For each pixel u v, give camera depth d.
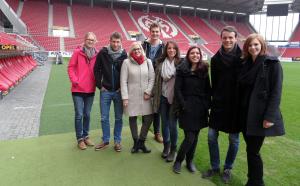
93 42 4.21
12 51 9.30
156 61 4.07
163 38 37.16
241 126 3.05
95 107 7.16
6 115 6.07
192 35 39.91
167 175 3.48
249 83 2.83
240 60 3.01
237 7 42.59
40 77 13.18
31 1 34.69
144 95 4.04
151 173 3.53
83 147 4.27
